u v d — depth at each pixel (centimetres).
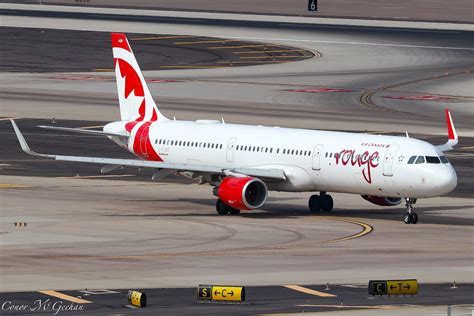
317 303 13888
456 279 15775
